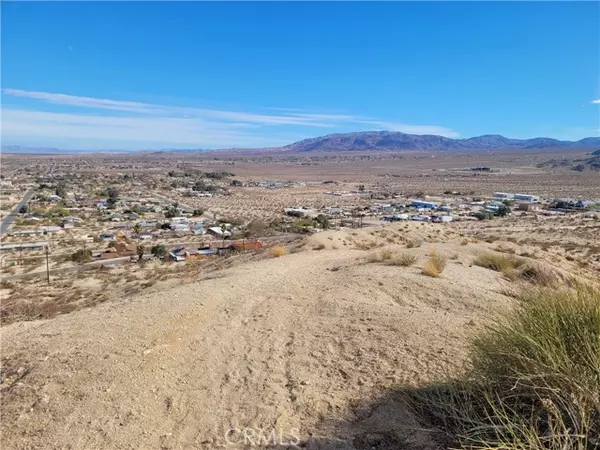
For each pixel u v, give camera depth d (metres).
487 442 2.97
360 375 5.11
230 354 6.18
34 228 81.81
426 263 11.36
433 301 8.62
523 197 124.12
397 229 30.11
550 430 3.05
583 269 21.30
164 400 4.91
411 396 4.37
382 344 5.99
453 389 3.92
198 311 8.23
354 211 104.62
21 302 23.22
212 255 52.59
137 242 67.69
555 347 3.34
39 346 6.93
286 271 12.79
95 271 43.88
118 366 5.77
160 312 8.20
